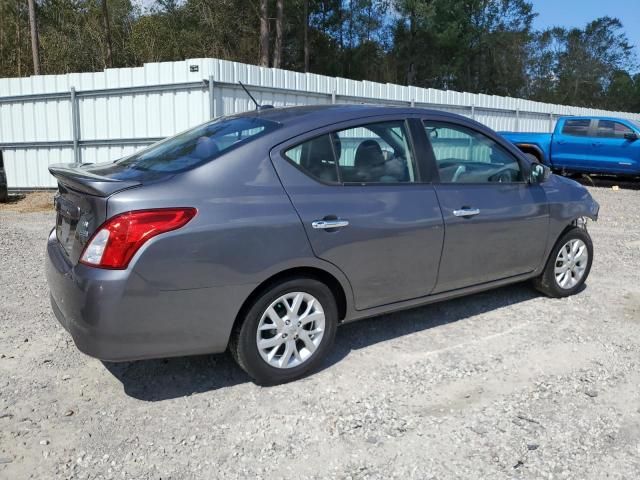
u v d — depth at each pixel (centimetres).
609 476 288
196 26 3462
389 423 333
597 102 6397
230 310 345
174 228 322
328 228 371
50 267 364
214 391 371
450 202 438
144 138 1278
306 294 375
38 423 332
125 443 314
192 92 1182
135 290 316
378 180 409
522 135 1703
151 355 332
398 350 433
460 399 361
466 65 4778
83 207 340
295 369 378
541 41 5956
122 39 3747
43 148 1420
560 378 389
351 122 402
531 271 517
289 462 298
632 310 524
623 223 1012
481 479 285
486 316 505
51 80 1370
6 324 480
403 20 4378
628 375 395
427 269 430
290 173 369
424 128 441
